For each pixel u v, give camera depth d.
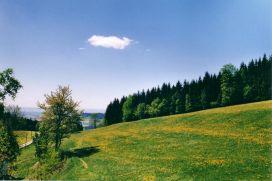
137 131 85.31
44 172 46.69
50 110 65.50
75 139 94.31
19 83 56.91
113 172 45.72
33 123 119.00
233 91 108.25
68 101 66.19
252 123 59.75
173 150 54.69
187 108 123.69
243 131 56.28
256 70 107.56
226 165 39.47
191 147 53.88
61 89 66.19
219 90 118.62
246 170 36.50
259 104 75.69
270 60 105.31
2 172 40.06
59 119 65.81
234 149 46.50
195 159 45.19
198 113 86.19
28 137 96.75
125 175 43.16
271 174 34.00
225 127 62.50
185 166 42.56
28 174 49.78
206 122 71.56
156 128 81.88
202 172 38.81
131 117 150.38
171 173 40.75
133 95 154.12
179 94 129.75
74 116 66.44
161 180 38.62
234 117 67.31
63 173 48.44
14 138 41.94
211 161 42.34
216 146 50.62
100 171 47.12
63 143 88.69
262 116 62.22
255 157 40.56
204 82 125.06
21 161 62.69
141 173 42.81
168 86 147.50
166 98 136.38
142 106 143.75
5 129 41.34
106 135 89.00
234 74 110.38
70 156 61.44
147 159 51.38
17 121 94.50
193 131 66.56
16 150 41.62
